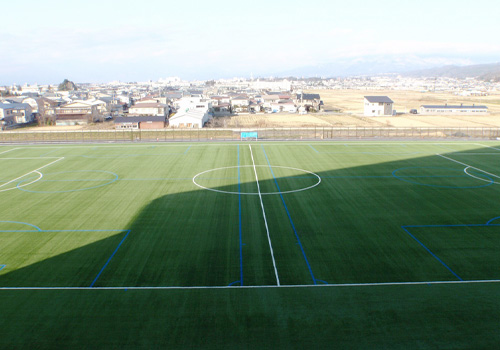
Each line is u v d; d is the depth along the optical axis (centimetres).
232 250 2336
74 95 17862
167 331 1580
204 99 13338
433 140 6419
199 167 4497
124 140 6606
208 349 1477
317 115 11631
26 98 12800
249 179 3938
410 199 3294
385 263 2164
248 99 15012
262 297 1827
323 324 1623
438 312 1702
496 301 1783
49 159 5022
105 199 3328
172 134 7350
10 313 1697
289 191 3522
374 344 1504
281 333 1569
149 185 3753
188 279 1994
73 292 1867
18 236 2547
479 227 2683
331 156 5094
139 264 2159
